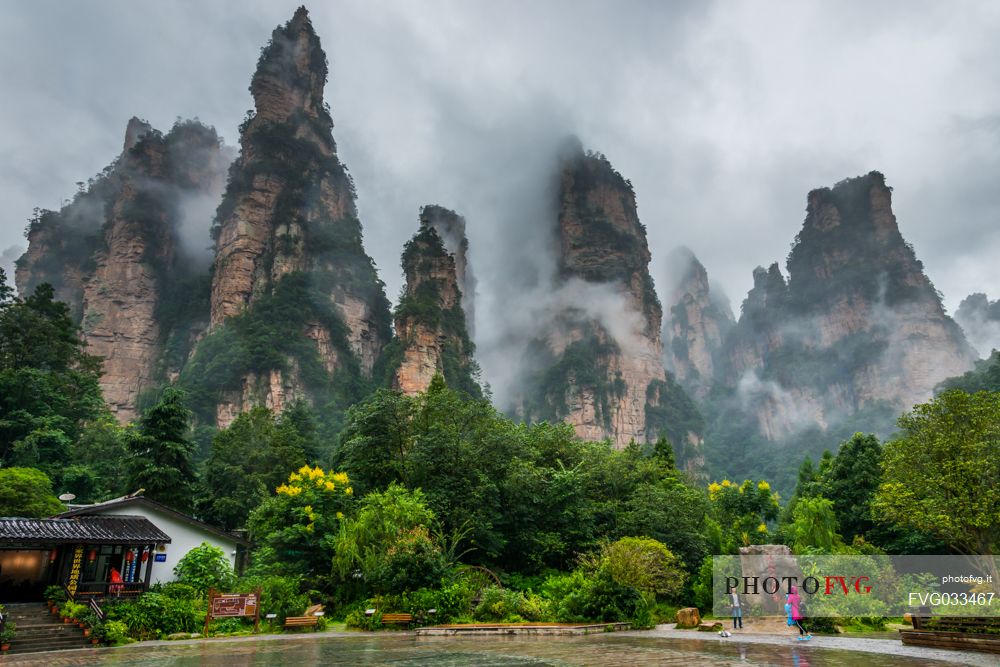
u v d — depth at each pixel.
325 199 158.00
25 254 162.50
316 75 173.62
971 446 20.70
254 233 142.25
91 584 22.86
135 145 171.25
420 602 23.03
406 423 35.41
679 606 28.89
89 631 19.14
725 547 36.44
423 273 159.62
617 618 22.81
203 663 14.44
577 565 31.08
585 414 188.75
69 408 60.41
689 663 13.82
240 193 145.38
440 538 27.66
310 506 29.61
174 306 148.00
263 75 162.25
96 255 151.12
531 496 32.41
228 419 114.38
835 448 199.12
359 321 147.62
